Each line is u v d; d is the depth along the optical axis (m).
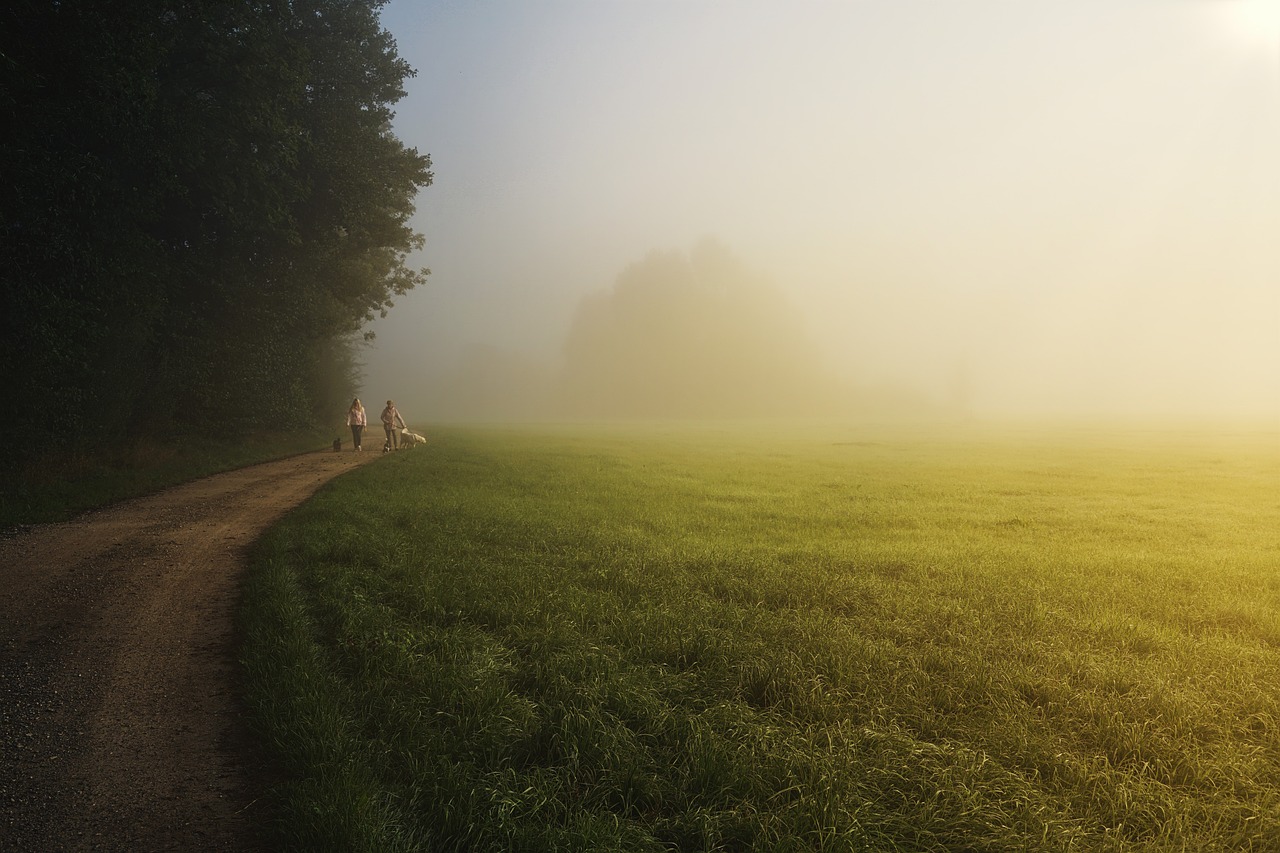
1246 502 19.94
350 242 35.72
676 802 4.33
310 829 3.80
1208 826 4.15
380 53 35.91
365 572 9.77
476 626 7.62
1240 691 6.06
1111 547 13.20
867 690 5.94
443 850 3.83
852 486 23.55
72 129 17.81
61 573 9.66
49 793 4.35
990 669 6.43
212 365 29.09
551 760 4.81
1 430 16.70
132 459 21.59
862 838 3.88
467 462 29.58
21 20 15.99
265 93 24.97
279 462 28.02
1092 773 4.62
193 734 5.19
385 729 5.19
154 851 3.80
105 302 20.47
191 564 10.30
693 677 6.31
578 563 10.91
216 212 25.95
